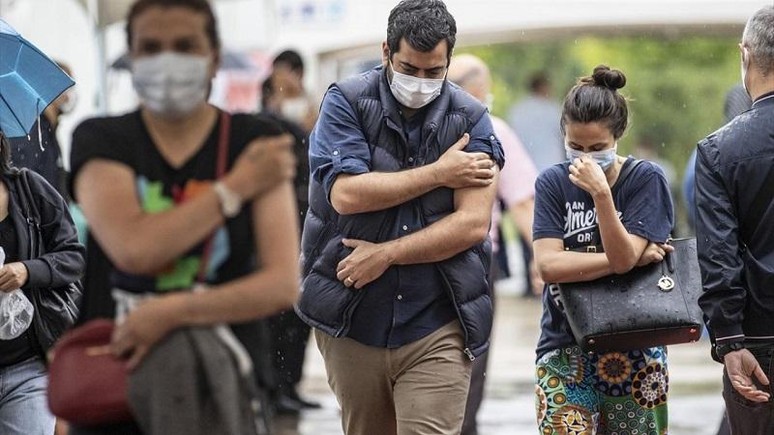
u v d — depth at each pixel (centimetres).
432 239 1130
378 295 1152
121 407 822
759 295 1112
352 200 1137
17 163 1483
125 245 805
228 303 811
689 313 1163
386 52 1161
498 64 6612
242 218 820
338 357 1178
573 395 1194
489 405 2150
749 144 1109
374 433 1211
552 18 2852
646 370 1190
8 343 1191
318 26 3023
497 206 1758
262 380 837
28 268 1191
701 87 6284
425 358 1154
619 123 1166
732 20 2780
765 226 1108
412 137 1160
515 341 2992
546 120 4066
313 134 1187
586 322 1154
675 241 1196
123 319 819
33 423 1198
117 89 2652
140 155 824
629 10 2819
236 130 833
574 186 1187
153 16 816
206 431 815
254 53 3164
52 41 2295
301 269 1184
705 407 2089
